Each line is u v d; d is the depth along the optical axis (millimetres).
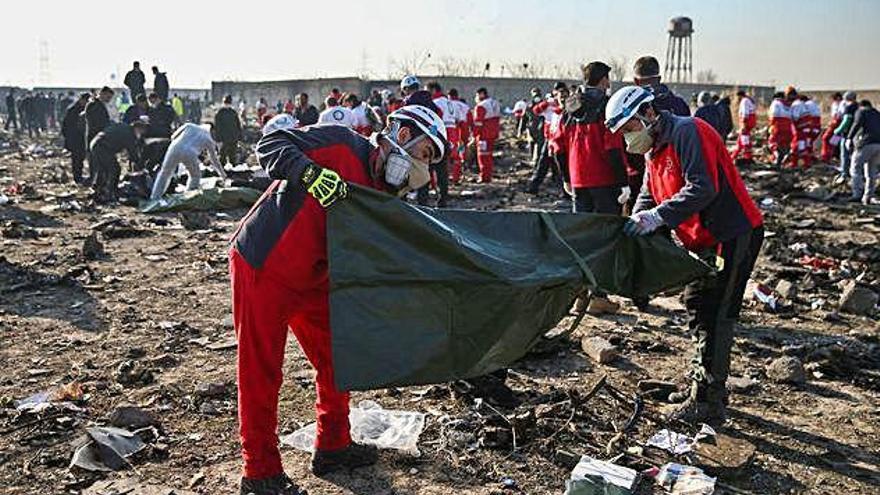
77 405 5285
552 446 4762
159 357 6152
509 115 50344
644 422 5133
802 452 4816
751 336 7168
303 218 3734
